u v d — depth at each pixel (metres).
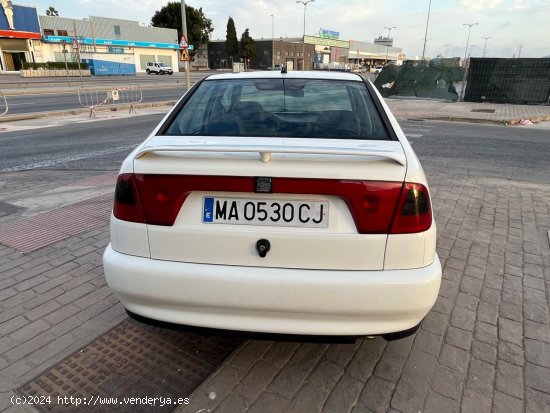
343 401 2.17
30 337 2.68
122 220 2.05
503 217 5.04
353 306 1.89
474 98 21.19
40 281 3.38
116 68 53.25
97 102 19.11
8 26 49.19
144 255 2.03
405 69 22.88
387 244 1.89
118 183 2.06
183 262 1.99
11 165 7.46
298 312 1.92
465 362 2.48
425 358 2.51
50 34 53.78
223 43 91.19
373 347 2.60
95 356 2.51
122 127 12.20
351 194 1.87
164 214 1.97
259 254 1.93
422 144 9.82
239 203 1.93
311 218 1.91
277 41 83.62
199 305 1.97
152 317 2.07
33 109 16.23
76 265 3.65
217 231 1.94
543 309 3.06
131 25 63.31
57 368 2.41
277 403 2.16
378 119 2.48
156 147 1.96
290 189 1.87
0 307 3.00
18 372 2.37
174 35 70.69
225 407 2.13
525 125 13.93
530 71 19.55
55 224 4.59
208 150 1.88
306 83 2.89
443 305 3.08
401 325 1.98
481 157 8.52
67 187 6.04
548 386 2.30
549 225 4.80
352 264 1.91
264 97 2.72
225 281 1.92
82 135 10.77
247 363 2.45
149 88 28.80
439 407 2.15
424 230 1.94
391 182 1.88
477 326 2.83
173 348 2.59
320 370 2.39
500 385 2.30
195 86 2.94
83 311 2.97
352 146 2.16
